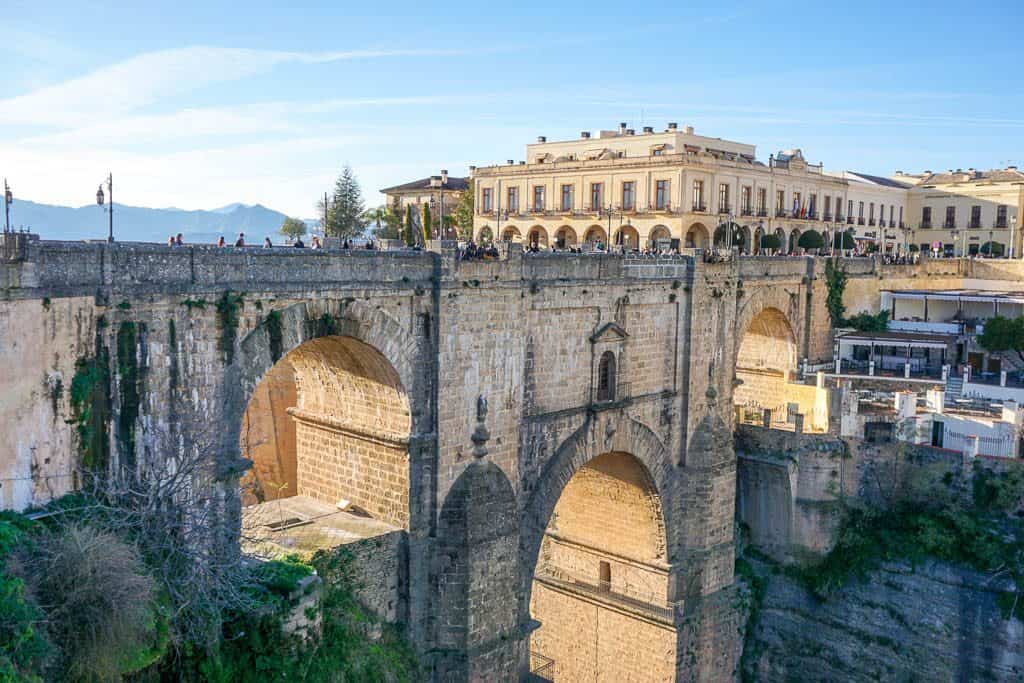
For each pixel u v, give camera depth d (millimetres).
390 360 33969
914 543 50781
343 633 31172
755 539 55312
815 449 52719
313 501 39062
